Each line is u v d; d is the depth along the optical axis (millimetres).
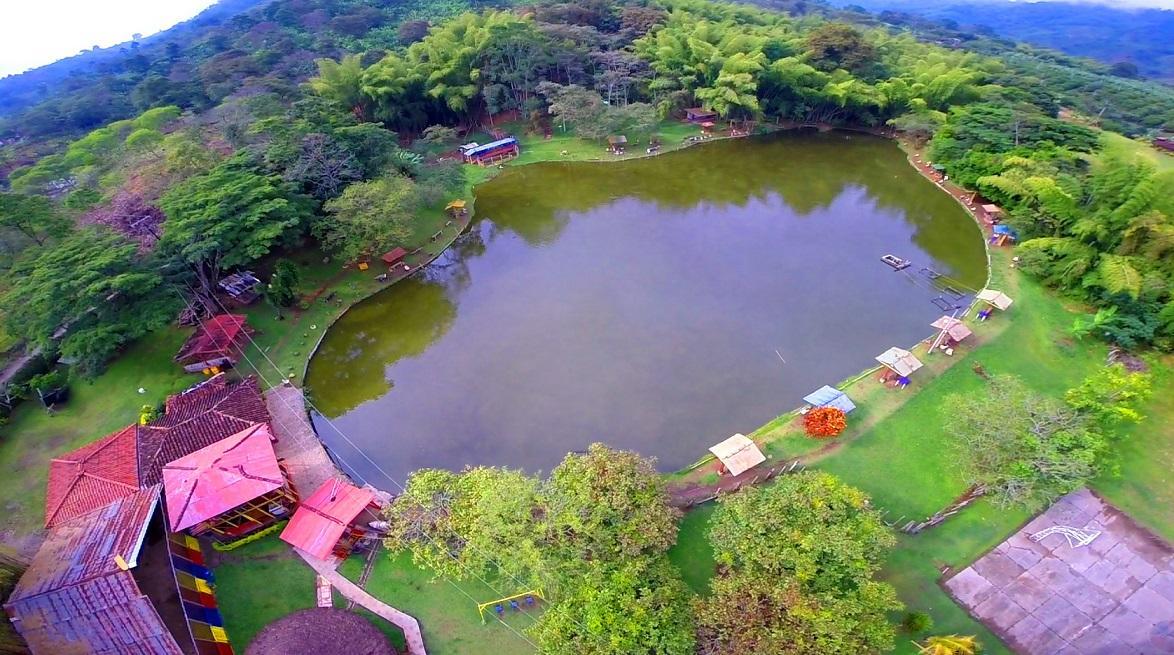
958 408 33656
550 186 71625
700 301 50656
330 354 47281
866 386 39906
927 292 50094
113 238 42062
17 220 43156
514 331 48594
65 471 33125
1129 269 40219
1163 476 32781
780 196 67375
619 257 57812
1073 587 28234
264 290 49625
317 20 122500
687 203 66812
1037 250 47156
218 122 66250
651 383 42375
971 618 27375
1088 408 34094
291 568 30719
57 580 25922
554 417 40281
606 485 29891
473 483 31859
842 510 28250
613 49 88562
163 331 46156
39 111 113688
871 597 25078
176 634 25594
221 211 45375
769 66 79812
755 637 24172
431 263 57594
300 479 36000
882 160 74000
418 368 45469
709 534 29375
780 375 42344
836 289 51312
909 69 81438
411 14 122188
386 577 30312
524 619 28250
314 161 53875
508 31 78875
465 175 71375
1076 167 55469
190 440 34094
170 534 29141
